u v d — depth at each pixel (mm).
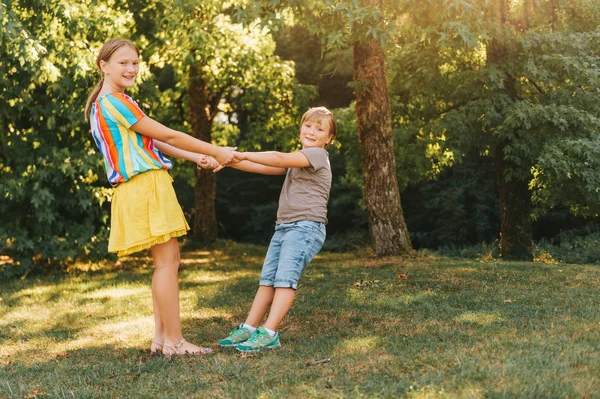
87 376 3377
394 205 9461
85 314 5758
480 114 10898
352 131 13180
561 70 10625
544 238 17750
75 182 10000
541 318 4430
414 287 6312
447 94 11742
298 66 20969
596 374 2906
